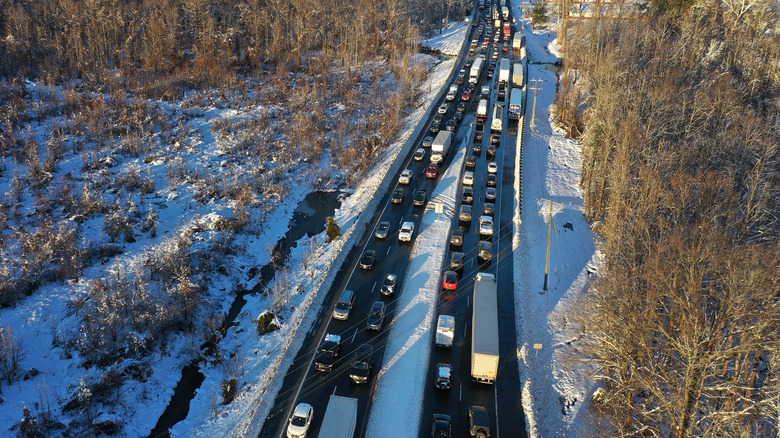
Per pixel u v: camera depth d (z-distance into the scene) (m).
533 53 154.62
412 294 60.69
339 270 65.25
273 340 54.53
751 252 44.44
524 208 80.38
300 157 96.62
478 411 43.56
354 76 133.00
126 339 52.91
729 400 40.72
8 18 124.50
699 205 61.25
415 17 178.25
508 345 54.00
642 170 66.50
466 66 142.75
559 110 111.12
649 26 122.12
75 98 104.00
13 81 106.00
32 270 60.19
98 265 64.44
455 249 69.88
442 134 96.75
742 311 39.22
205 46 131.00
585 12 177.25
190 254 66.38
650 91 85.38
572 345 54.50
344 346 52.84
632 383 42.06
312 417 44.31
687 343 37.25
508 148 98.38
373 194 82.12
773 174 67.75
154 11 139.00
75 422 44.03
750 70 100.81
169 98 111.50
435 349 52.78
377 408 45.84
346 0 165.25
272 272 68.06
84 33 129.50
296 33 146.00
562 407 47.66
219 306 60.75
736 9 128.25
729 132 77.19
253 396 47.53
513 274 65.19
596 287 55.94
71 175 81.25
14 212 71.00
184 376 51.41
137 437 44.47
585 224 78.56
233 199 82.00
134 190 81.44
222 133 99.75
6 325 53.72
